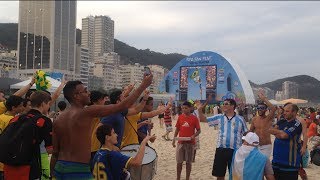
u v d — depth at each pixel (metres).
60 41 99.81
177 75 71.12
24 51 87.69
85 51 121.94
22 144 4.68
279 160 6.73
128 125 6.53
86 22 197.25
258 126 8.34
